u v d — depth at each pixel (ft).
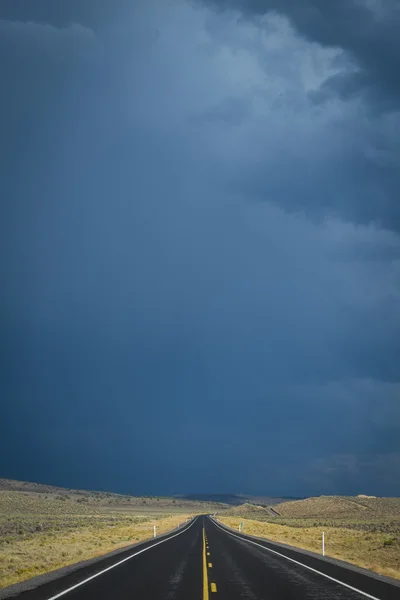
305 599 55.83
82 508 552.82
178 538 166.71
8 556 93.86
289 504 563.89
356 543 149.18
